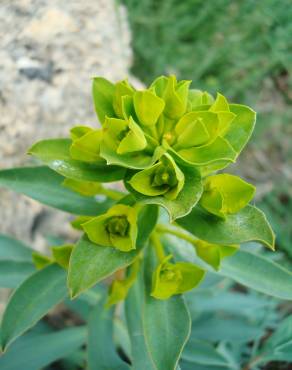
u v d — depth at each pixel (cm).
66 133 18
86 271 10
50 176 13
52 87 19
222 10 29
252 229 10
